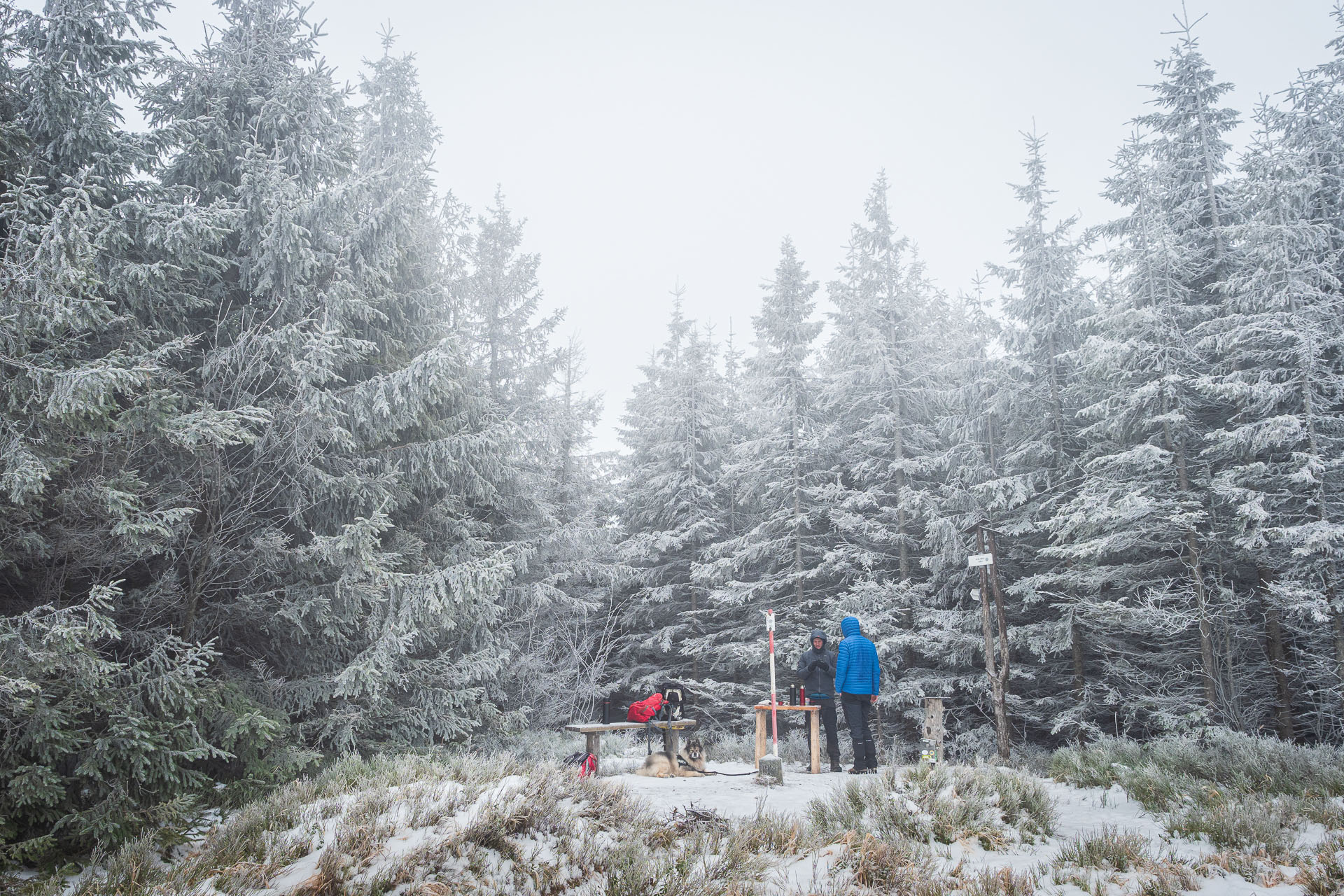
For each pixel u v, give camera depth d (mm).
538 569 19156
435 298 14398
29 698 6133
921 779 7691
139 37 9172
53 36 8547
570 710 18844
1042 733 17953
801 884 5219
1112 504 14469
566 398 23781
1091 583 14852
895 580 19625
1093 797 9172
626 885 4816
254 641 10531
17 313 6504
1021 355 18062
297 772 8945
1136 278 15461
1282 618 14383
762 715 10594
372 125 17250
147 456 8938
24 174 7805
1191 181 16562
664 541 22375
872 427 19969
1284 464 13188
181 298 9570
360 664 9797
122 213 8195
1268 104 16625
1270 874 5410
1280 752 9781
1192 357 14320
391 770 7777
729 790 8680
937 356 21375
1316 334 12969
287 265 10070
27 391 6621
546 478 20703
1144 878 5270
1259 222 14062
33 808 6461
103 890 5184
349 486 10656
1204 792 8273
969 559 13055
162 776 7227
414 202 13367
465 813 5738
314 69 11695
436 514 13406
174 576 8953
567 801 6340
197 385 9805
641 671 24109
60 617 6422
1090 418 17094
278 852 5312
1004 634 12844
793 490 21141
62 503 7441
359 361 11852
